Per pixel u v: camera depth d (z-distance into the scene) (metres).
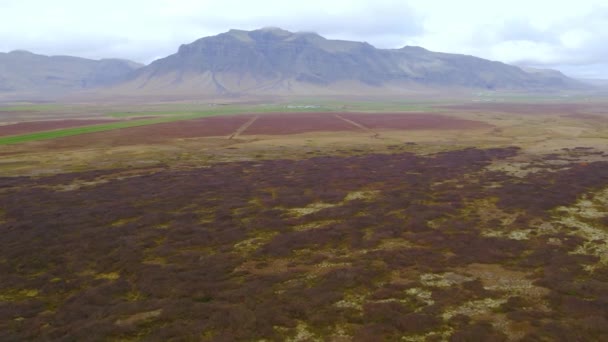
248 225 33.28
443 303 19.52
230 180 50.50
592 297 19.98
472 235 29.72
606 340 16.11
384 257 25.92
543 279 21.83
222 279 23.20
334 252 27.39
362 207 38.06
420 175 52.38
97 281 23.27
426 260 25.33
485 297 20.22
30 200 41.09
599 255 25.70
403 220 34.00
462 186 45.75
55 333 17.53
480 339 16.19
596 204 37.38
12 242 29.80
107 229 32.25
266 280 22.77
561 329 16.80
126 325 17.94
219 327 17.84
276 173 54.91
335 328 17.72
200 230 31.86
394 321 17.88
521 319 17.89
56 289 22.33
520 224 31.98
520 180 48.03
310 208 38.44
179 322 18.25
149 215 35.78
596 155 65.38
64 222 33.94
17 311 19.77
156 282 22.75
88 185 48.19
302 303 19.81
